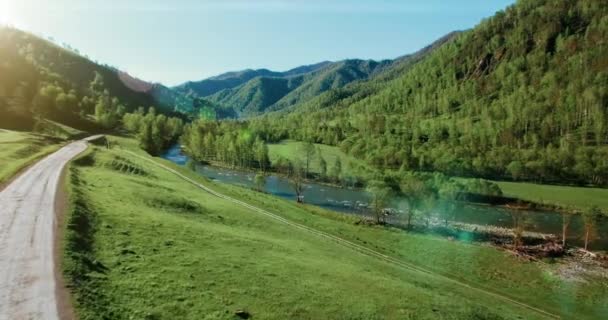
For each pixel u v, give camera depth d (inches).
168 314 1094.4
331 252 2400.3
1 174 2628.0
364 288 1663.4
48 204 1872.5
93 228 1654.8
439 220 4239.7
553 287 2568.9
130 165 3924.7
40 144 4537.4
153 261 1439.5
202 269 1460.4
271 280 1505.9
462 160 7554.1
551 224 4328.3
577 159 7012.8
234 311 1187.3
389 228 3710.6
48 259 1245.7
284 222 3238.2
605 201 5418.3
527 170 7003.0
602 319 2177.7
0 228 1518.2
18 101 7445.9
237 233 2263.8
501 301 2233.0
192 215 2497.5
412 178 4621.1
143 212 2124.8
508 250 3253.0
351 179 6304.1
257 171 7362.2
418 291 1803.6
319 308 1353.3
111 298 1104.8
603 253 3297.2
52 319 938.1
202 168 7421.3
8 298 1011.9
